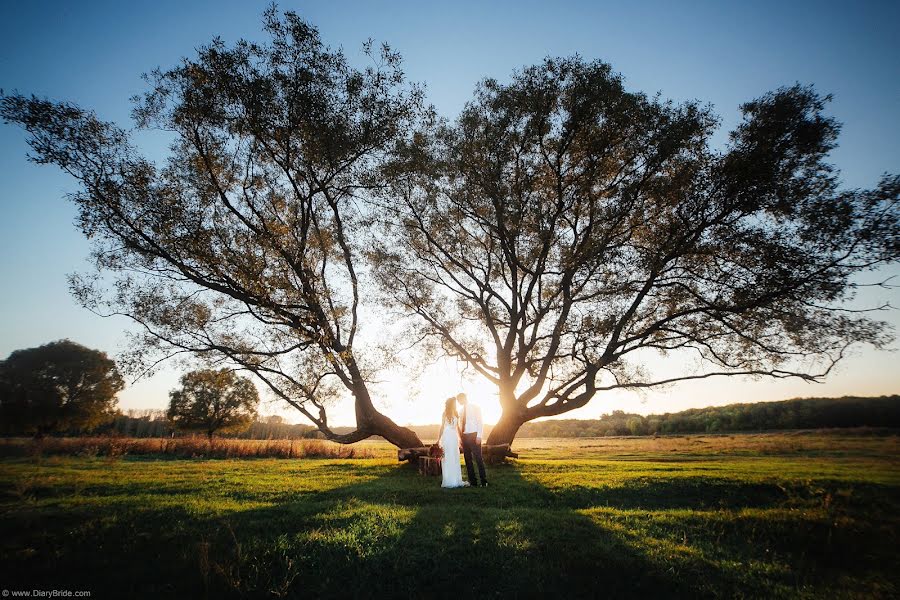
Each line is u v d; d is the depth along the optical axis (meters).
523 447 40.03
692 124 14.59
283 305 14.38
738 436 53.41
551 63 15.31
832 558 6.66
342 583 5.46
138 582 5.38
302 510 7.79
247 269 13.23
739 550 6.60
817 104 13.88
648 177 15.75
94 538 6.41
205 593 5.18
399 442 16.47
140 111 13.48
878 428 46.47
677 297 16.41
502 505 8.74
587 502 9.24
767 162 13.66
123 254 13.55
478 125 16.36
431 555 5.95
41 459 16.36
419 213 18.66
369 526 6.89
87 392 56.53
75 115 12.19
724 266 15.41
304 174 14.76
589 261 15.39
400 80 14.16
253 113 13.44
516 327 17.98
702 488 10.18
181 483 10.95
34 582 5.23
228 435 58.31
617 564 5.78
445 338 19.66
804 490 9.64
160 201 13.11
